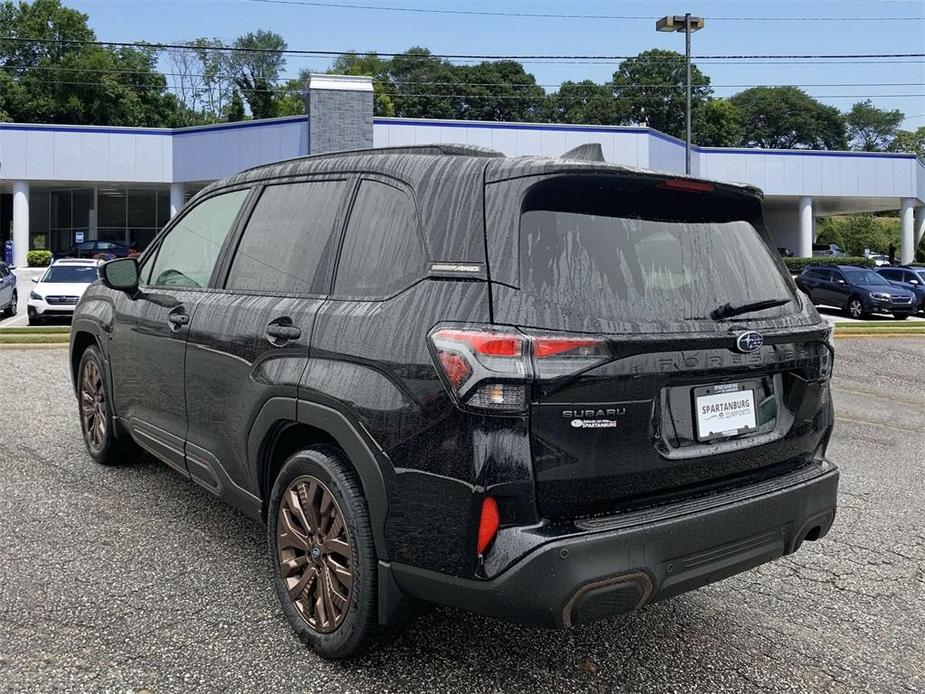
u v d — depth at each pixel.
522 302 2.42
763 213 3.27
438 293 2.58
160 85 72.25
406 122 32.44
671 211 2.91
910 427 8.11
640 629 3.34
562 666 2.99
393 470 2.57
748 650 3.20
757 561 2.82
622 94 92.00
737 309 2.81
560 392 2.36
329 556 2.89
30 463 5.37
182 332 3.83
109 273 4.31
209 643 3.04
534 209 2.58
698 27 26.73
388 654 3.01
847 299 22.95
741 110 94.50
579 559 2.33
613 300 2.52
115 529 4.20
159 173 35.41
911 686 2.97
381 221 2.98
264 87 90.19
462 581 2.43
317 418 2.87
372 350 2.69
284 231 3.48
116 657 2.92
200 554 3.89
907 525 4.88
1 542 3.98
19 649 2.95
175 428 3.98
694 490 2.70
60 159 34.78
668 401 2.62
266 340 3.19
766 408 2.94
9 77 62.78
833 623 3.49
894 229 89.81
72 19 66.94
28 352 11.49
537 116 94.94
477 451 2.36
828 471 3.11
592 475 2.42
